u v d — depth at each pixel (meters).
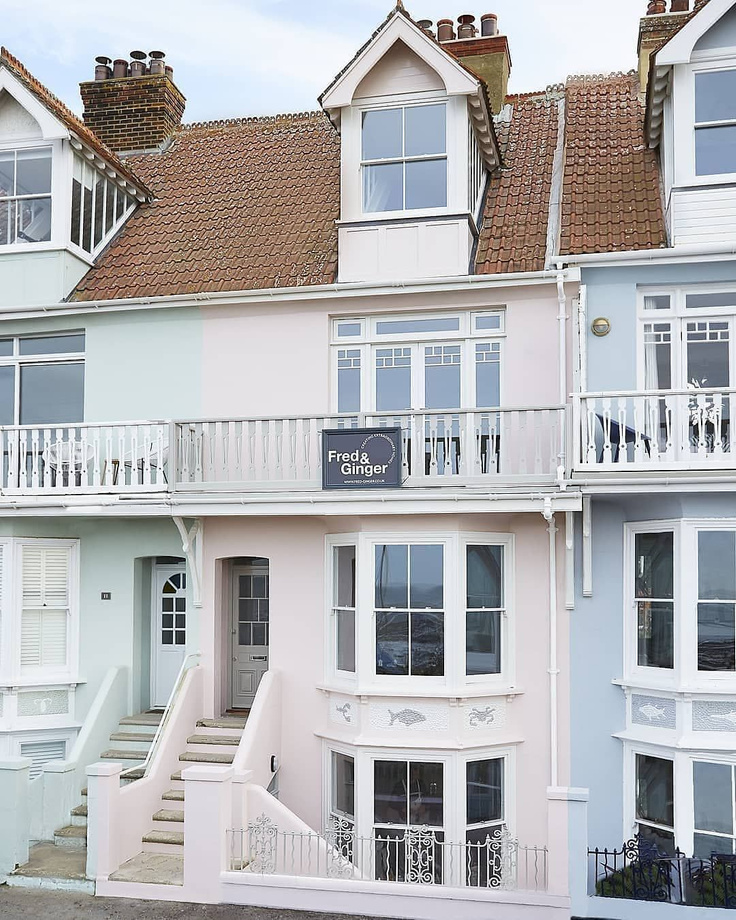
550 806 9.30
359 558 12.16
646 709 11.48
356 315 13.07
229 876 9.95
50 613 13.52
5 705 12.92
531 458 11.97
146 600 14.02
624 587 11.79
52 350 14.13
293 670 12.74
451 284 12.38
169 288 13.71
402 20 12.71
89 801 10.46
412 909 9.48
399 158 13.02
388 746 11.72
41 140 13.87
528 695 11.99
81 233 14.30
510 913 9.25
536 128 15.45
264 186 15.74
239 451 12.40
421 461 11.79
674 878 10.16
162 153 17.28
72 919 9.57
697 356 11.99
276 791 12.58
